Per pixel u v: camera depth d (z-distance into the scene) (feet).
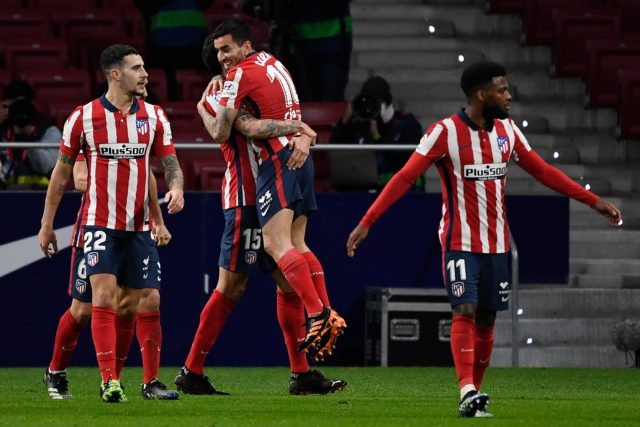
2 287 127.95
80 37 180.34
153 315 90.43
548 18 184.65
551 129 175.73
